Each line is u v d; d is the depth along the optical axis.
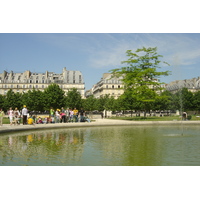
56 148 10.34
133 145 11.10
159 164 7.44
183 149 9.89
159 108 63.59
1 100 78.50
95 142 12.23
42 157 8.47
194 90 114.50
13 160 8.03
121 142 12.16
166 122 27.39
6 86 112.31
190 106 65.81
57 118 28.11
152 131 18.55
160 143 11.73
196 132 17.47
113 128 22.39
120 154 8.92
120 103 64.88
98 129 21.23
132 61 37.16
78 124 23.66
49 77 117.00
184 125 26.39
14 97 76.94
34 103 67.00
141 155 8.73
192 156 8.52
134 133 17.02
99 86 125.56
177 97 66.00
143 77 38.88
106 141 12.61
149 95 37.50
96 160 7.97
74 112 30.53
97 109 82.12
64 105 65.94
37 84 113.31
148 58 37.62
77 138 14.09
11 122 22.95
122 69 38.66
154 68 36.69
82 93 114.88
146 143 11.77
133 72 37.72
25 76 115.31
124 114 69.88
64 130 20.27
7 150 9.89
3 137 14.77
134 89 37.69
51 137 14.71
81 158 8.29
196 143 11.69
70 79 115.19
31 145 11.27
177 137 14.22
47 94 64.44
